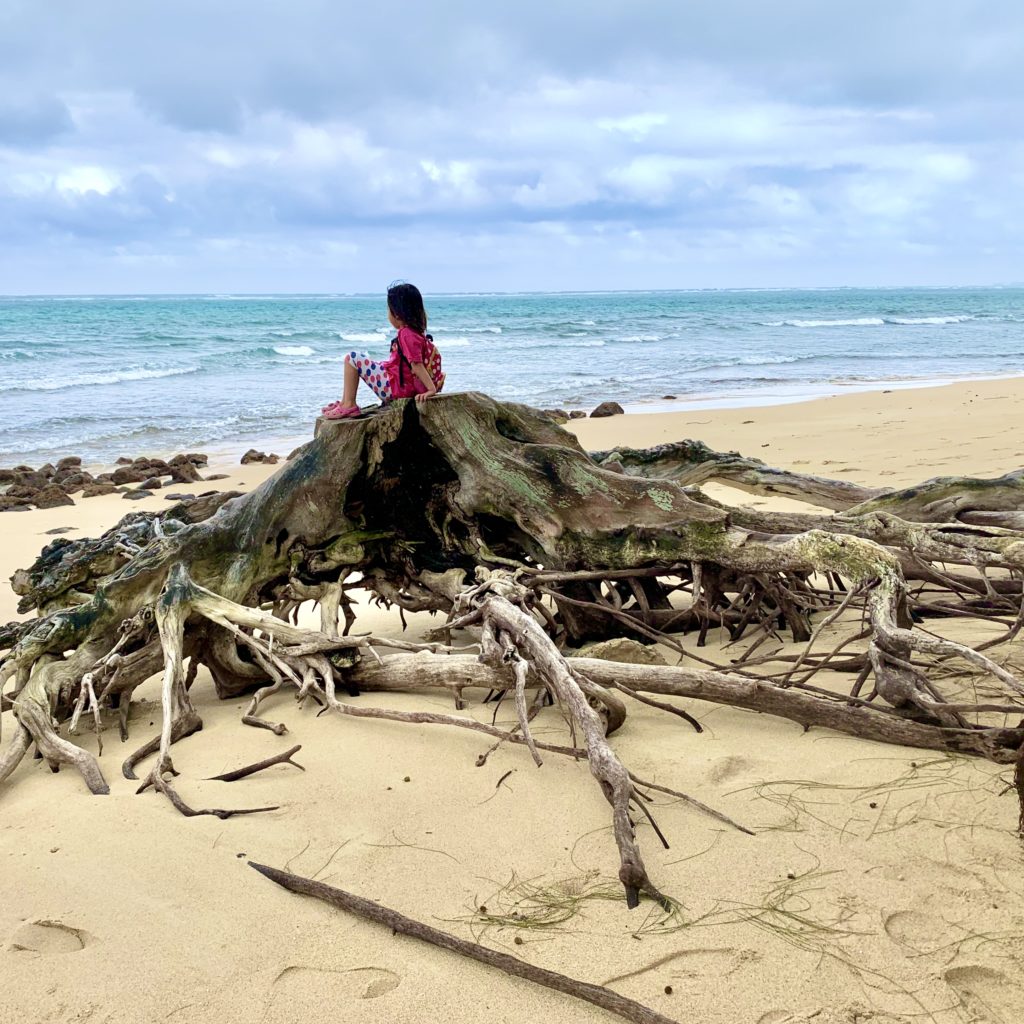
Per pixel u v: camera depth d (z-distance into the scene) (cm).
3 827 369
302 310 9412
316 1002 267
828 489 688
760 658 450
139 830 357
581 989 261
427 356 562
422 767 398
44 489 1247
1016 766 327
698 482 718
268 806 374
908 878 304
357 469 552
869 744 393
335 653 493
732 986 264
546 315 7988
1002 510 599
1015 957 267
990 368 3019
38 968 285
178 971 281
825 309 9888
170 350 4106
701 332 5419
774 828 336
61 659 493
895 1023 248
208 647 520
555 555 539
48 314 8044
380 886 318
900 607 446
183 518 667
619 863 324
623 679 420
